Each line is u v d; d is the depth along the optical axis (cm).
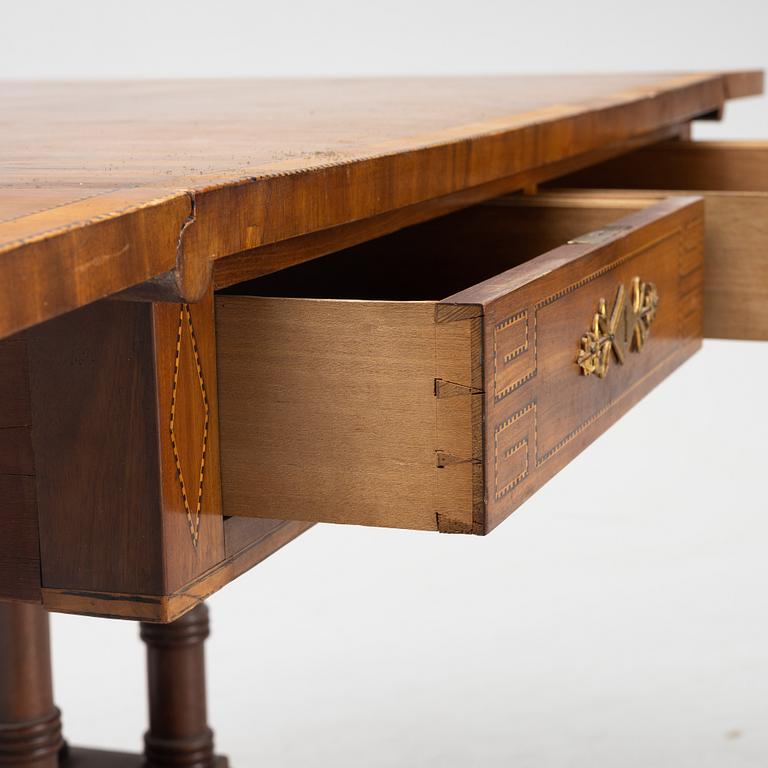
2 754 213
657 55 454
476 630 337
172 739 239
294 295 161
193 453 100
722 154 220
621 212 159
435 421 99
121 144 133
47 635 217
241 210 96
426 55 478
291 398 102
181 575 99
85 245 80
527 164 151
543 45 466
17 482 99
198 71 502
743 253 171
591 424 127
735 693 308
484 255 164
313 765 284
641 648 327
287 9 491
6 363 98
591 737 293
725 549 367
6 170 108
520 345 106
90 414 97
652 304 146
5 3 510
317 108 186
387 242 164
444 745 291
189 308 99
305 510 103
